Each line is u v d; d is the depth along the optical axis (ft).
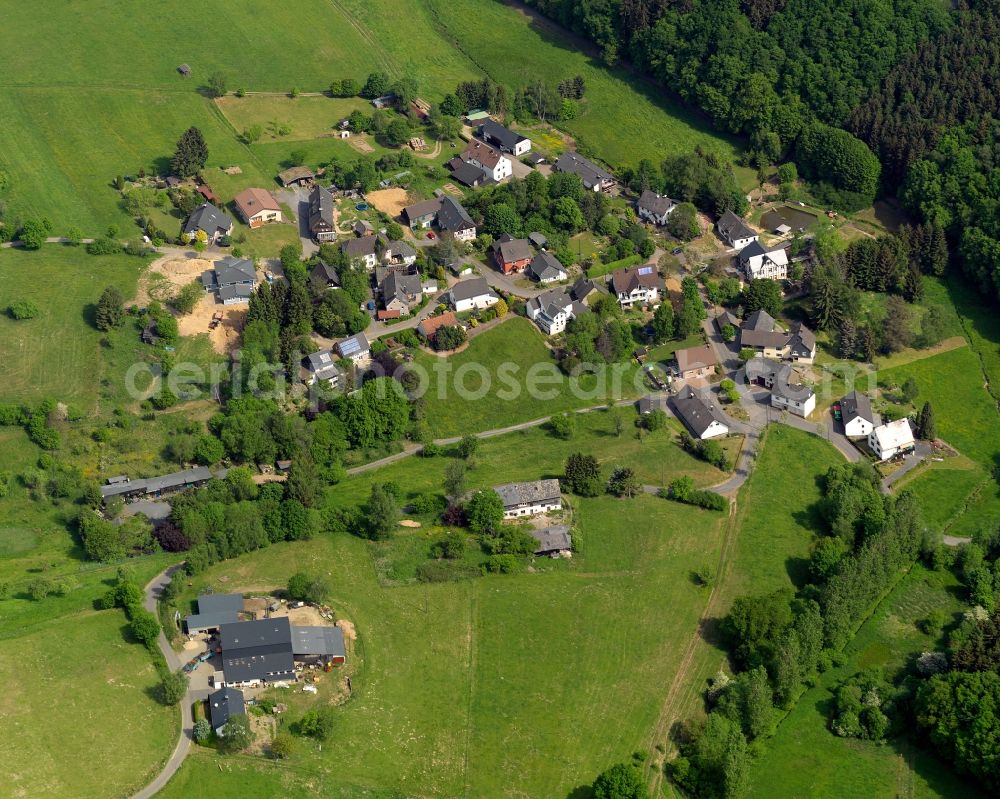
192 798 606.14
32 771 607.78
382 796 622.95
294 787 618.85
